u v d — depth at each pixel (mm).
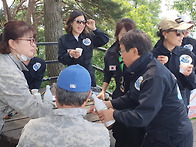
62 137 986
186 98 2195
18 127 1894
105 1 10852
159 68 1409
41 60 2639
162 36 2014
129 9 11844
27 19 11711
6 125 1923
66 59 2889
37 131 1008
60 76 1107
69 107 1083
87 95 1102
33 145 994
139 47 1416
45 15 9711
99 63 12117
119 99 1866
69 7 10844
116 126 2096
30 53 1588
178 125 1496
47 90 2154
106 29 12172
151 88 1360
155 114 1388
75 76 1071
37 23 13352
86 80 1094
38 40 13828
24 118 2059
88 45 3016
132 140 2037
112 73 2373
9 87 1410
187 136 1521
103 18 11625
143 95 1390
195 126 2850
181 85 2029
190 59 1959
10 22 1532
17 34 1484
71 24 2889
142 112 1380
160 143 1551
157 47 2088
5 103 1517
